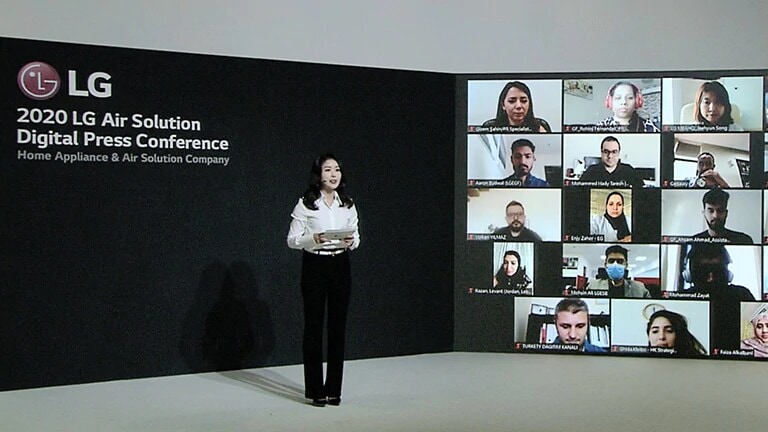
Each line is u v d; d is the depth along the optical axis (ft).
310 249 21.44
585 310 28.71
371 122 27.81
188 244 25.61
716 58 28.71
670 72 28.35
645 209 28.48
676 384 24.29
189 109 25.54
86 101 24.47
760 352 28.04
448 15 28.84
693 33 28.76
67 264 24.31
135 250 25.02
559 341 28.76
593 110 28.66
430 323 28.81
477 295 28.99
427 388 23.63
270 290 26.61
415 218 28.48
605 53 28.91
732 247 28.19
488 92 28.86
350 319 27.58
